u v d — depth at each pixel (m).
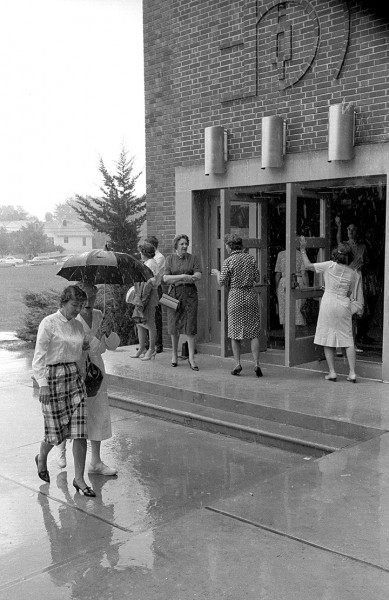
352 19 7.55
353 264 8.66
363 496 4.41
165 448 6.22
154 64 10.02
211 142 8.94
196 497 4.96
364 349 9.05
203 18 9.18
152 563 3.56
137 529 4.38
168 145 9.98
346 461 5.13
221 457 5.93
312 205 8.52
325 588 3.21
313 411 6.39
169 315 8.73
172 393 7.62
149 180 10.34
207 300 9.93
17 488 5.25
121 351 10.15
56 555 3.97
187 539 3.83
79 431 4.88
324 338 7.61
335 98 7.79
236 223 9.05
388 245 7.38
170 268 8.69
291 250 8.03
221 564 3.50
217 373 8.34
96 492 5.11
